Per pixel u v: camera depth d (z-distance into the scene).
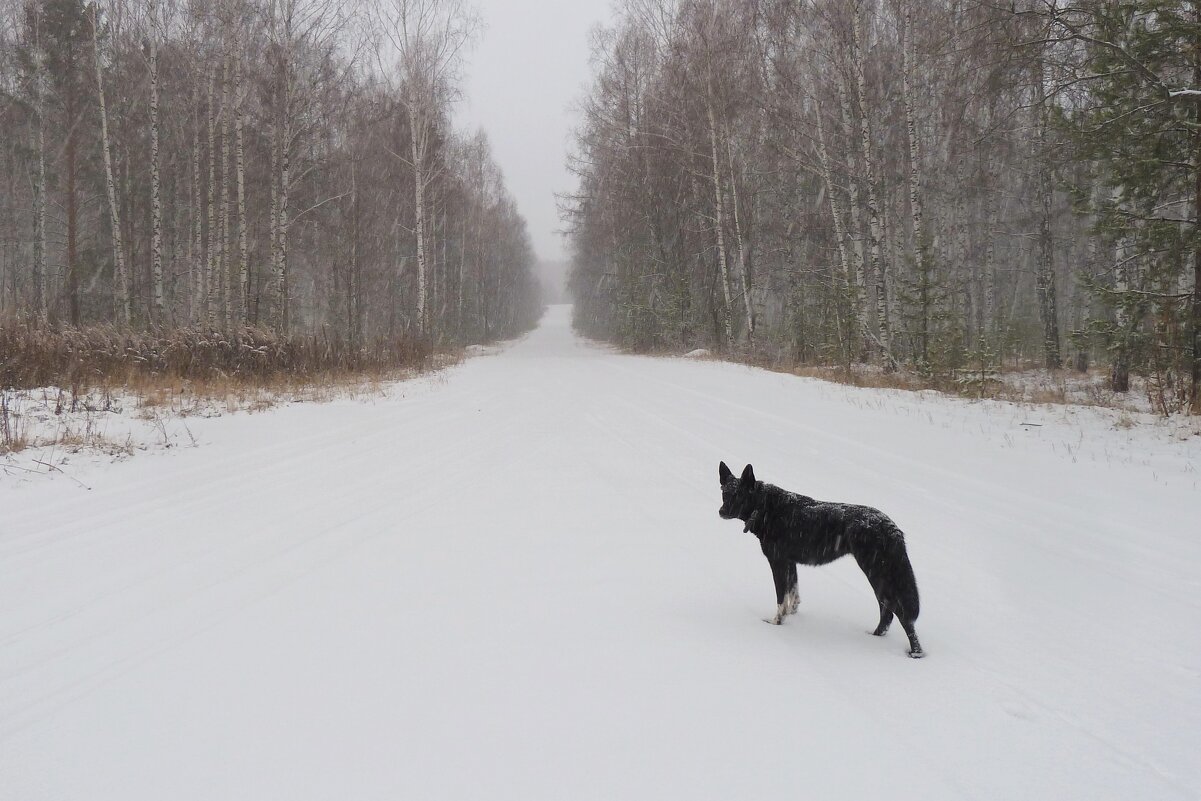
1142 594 4.66
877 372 19.94
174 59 25.97
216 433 11.06
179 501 7.30
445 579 5.14
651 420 12.80
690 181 33.34
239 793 2.66
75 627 4.31
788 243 29.53
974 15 12.88
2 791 2.69
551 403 15.66
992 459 8.88
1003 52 12.06
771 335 30.33
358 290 35.16
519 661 3.82
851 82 21.72
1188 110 11.31
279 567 5.40
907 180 25.80
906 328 19.52
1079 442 9.71
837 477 8.18
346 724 3.18
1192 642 3.96
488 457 9.71
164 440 10.27
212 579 5.14
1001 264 35.62
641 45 34.56
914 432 10.85
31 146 30.56
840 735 3.05
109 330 16.88
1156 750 2.90
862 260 22.66
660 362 27.95
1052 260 22.22
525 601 4.71
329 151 30.70
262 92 25.09
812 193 30.30
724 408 14.02
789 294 30.25
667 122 32.44
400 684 3.56
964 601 4.64
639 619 4.41
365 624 4.34
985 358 15.75
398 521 6.66
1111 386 16.08
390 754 2.93
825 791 2.63
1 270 36.09
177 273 31.25
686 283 34.56
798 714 3.23
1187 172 11.61
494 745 2.98
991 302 27.80
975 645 3.98
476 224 53.66
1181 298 11.81
